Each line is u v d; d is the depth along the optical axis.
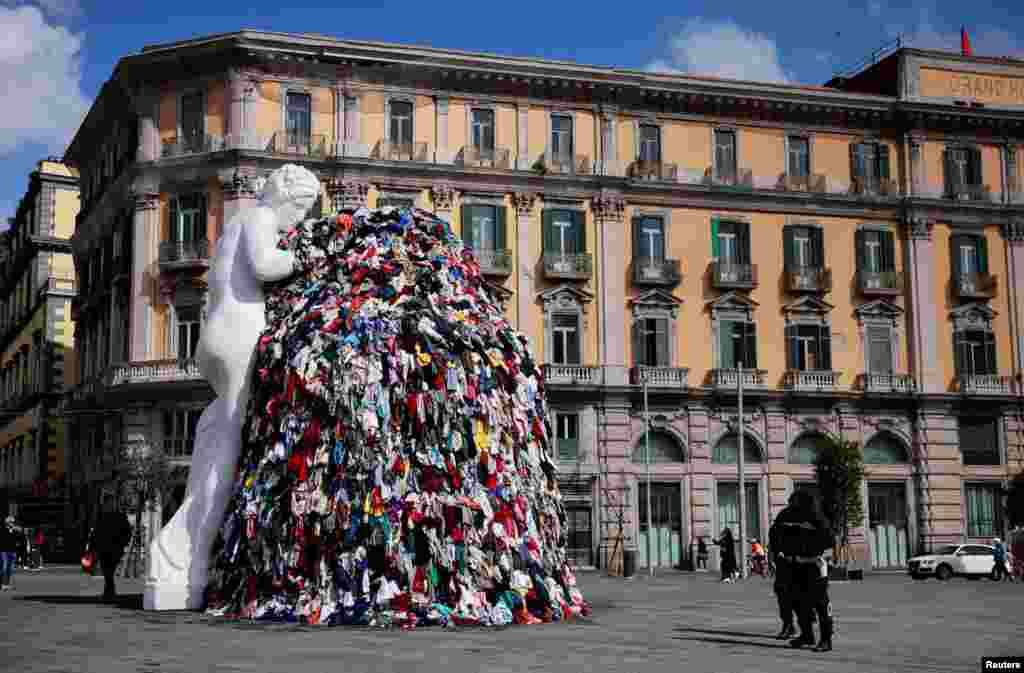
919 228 50.47
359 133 44.94
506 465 14.99
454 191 45.59
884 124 51.06
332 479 14.30
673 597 24.72
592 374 46.06
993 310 51.06
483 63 45.78
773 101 49.28
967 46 55.16
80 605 17.78
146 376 42.91
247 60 43.72
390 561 13.94
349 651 11.36
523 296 46.00
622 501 45.75
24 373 68.75
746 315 48.44
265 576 14.48
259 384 15.46
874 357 49.75
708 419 47.47
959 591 29.39
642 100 48.19
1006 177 52.12
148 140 44.75
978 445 50.25
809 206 49.69
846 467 44.25
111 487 39.47
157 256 44.19
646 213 47.84
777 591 13.49
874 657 12.09
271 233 16.06
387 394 14.52
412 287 15.65
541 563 15.09
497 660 10.88
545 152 46.88
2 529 25.05
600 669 10.45
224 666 10.27
